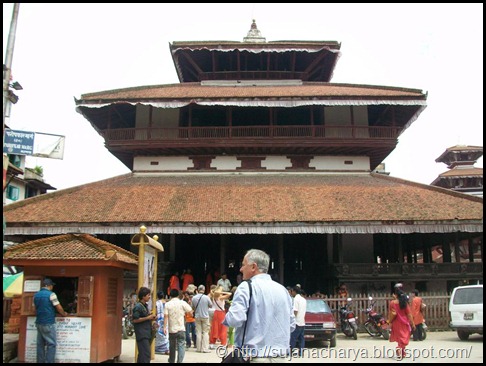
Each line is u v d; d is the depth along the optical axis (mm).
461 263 26969
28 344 12203
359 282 26984
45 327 11789
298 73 38250
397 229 25125
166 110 33844
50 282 12180
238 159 32812
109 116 32750
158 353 16547
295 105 30891
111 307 13289
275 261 35344
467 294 20172
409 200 27922
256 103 30906
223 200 27656
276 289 6320
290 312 6430
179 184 30406
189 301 19250
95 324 12227
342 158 33000
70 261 12305
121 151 32750
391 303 15766
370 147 32062
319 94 31156
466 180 63906
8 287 15344
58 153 16547
